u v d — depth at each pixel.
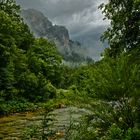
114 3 17.06
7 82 36.91
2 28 38.19
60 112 28.70
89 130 9.23
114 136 8.12
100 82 9.34
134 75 9.20
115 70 9.30
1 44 36.50
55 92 49.78
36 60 54.91
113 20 17.06
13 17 52.75
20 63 43.53
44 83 45.28
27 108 35.91
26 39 57.94
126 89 9.18
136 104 9.10
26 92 42.53
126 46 16.72
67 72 71.75
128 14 16.50
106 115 9.19
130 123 9.00
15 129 19.30
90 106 10.06
